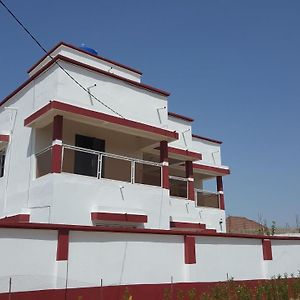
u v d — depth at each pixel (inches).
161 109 569.3
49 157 455.2
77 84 474.0
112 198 472.1
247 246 490.3
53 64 470.9
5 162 550.9
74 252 329.1
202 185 832.9
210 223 721.6
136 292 361.1
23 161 502.6
